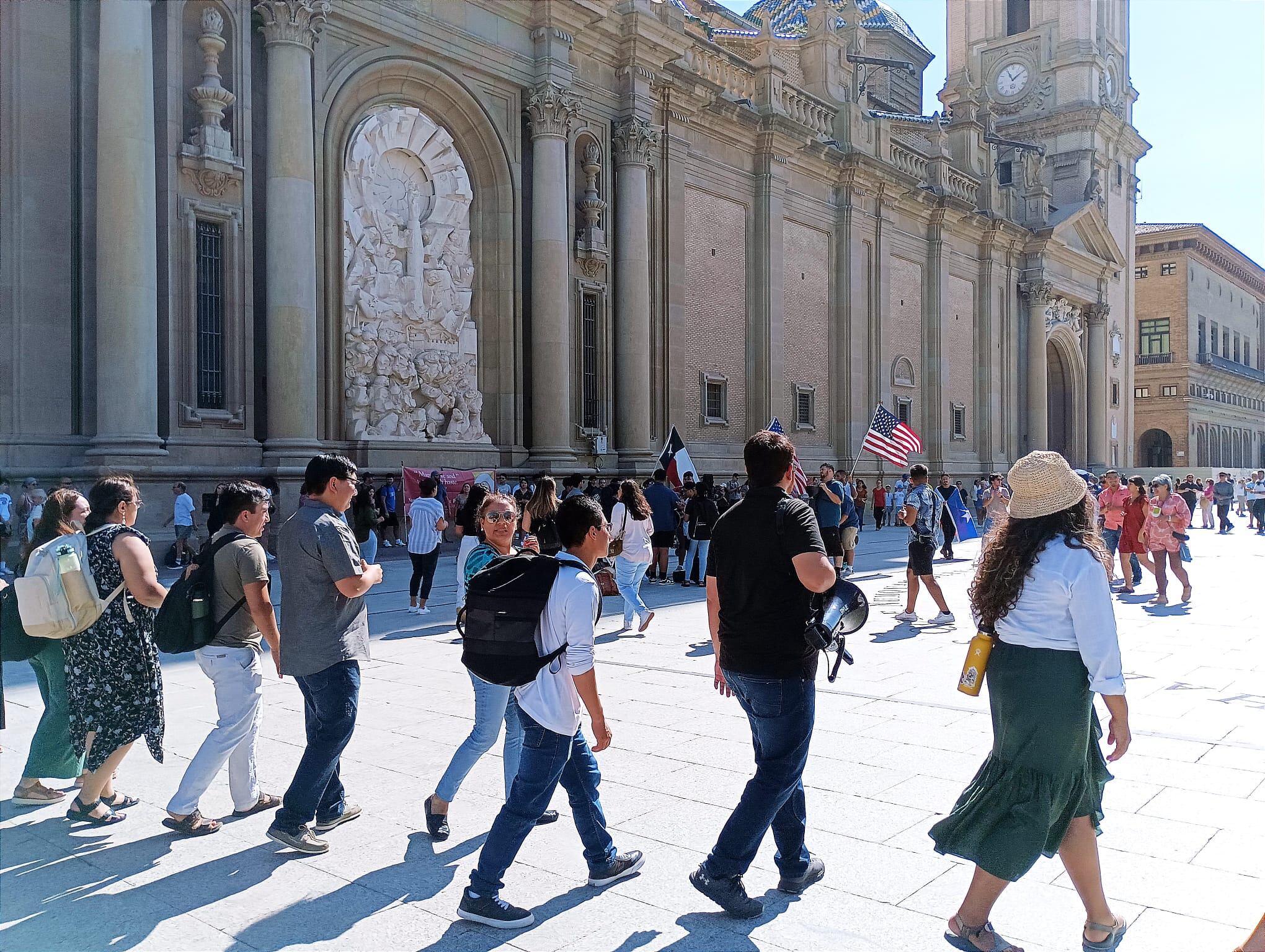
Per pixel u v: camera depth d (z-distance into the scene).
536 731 4.10
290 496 17.11
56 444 15.86
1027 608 3.55
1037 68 49.72
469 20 21.19
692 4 35.81
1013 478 3.67
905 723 7.09
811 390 31.88
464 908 4.01
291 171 17.50
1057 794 3.50
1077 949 3.76
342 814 5.15
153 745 5.29
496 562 4.39
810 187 31.97
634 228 24.55
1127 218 52.78
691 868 4.56
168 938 3.92
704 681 8.62
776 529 4.05
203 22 16.84
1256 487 31.23
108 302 15.52
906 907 4.14
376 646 10.33
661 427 26.30
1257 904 4.13
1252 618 12.62
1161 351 67.94
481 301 22.27
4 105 15.69
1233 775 5.91
